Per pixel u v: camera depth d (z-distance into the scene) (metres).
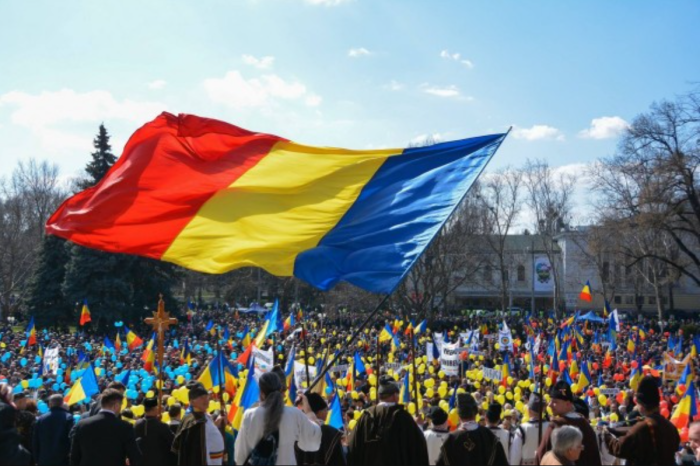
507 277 74.88
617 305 81.75
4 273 65.81
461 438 6.97
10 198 69.56
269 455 6.32
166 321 8.51
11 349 33.97
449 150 9.18
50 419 8.29
